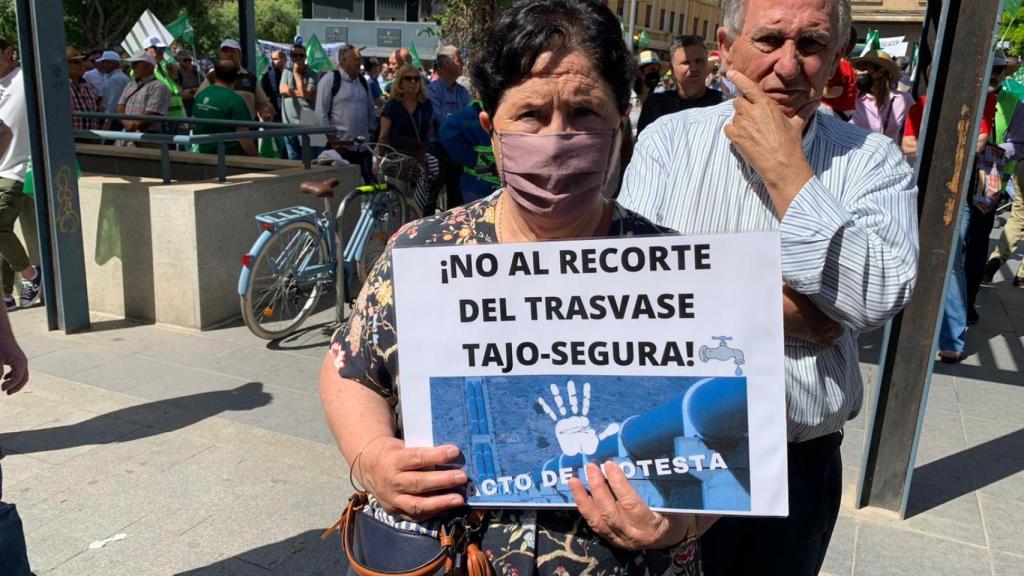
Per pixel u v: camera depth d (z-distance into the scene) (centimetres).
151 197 518
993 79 555
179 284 524
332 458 361
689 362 120
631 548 123
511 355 124
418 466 126
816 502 179
